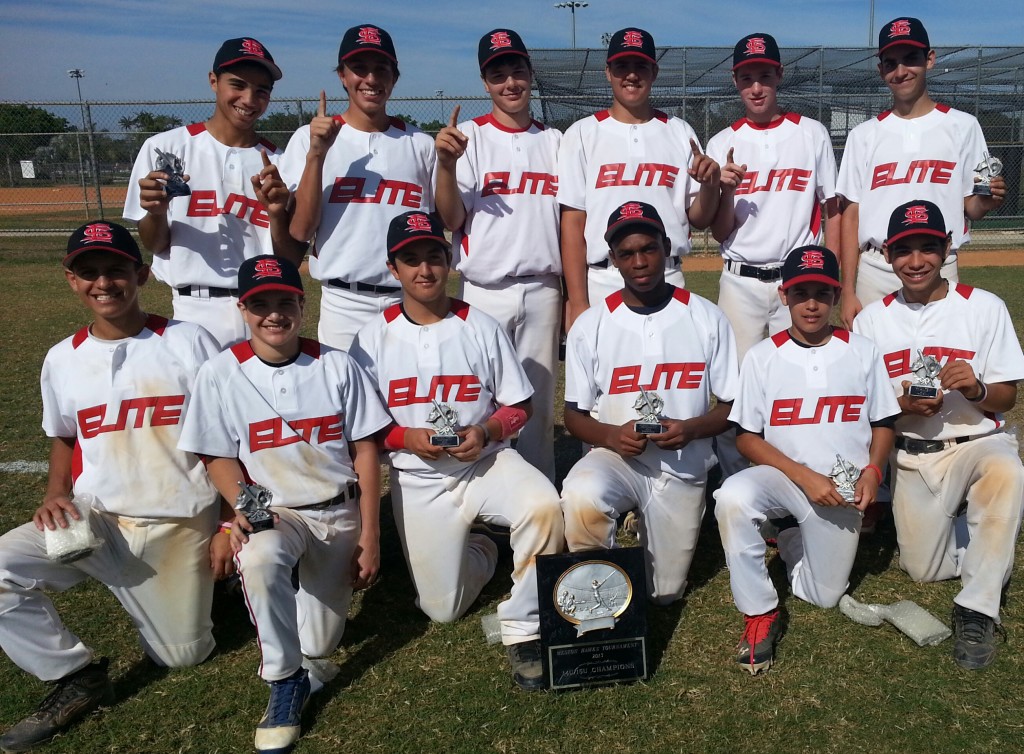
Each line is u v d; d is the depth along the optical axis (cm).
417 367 335
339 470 316
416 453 323
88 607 359
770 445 342
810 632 333
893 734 271
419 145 407
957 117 446
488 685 302
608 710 286
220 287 395
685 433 329
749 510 311
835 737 270
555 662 295
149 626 308
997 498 316
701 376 344
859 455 337
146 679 310
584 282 436
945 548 361
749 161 459
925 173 447
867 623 336
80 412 304
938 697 288
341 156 391
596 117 434
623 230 332
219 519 319
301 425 307
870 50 1537
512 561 403
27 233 1867
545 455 455
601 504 315
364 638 337
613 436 334
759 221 459
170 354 311
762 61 439
